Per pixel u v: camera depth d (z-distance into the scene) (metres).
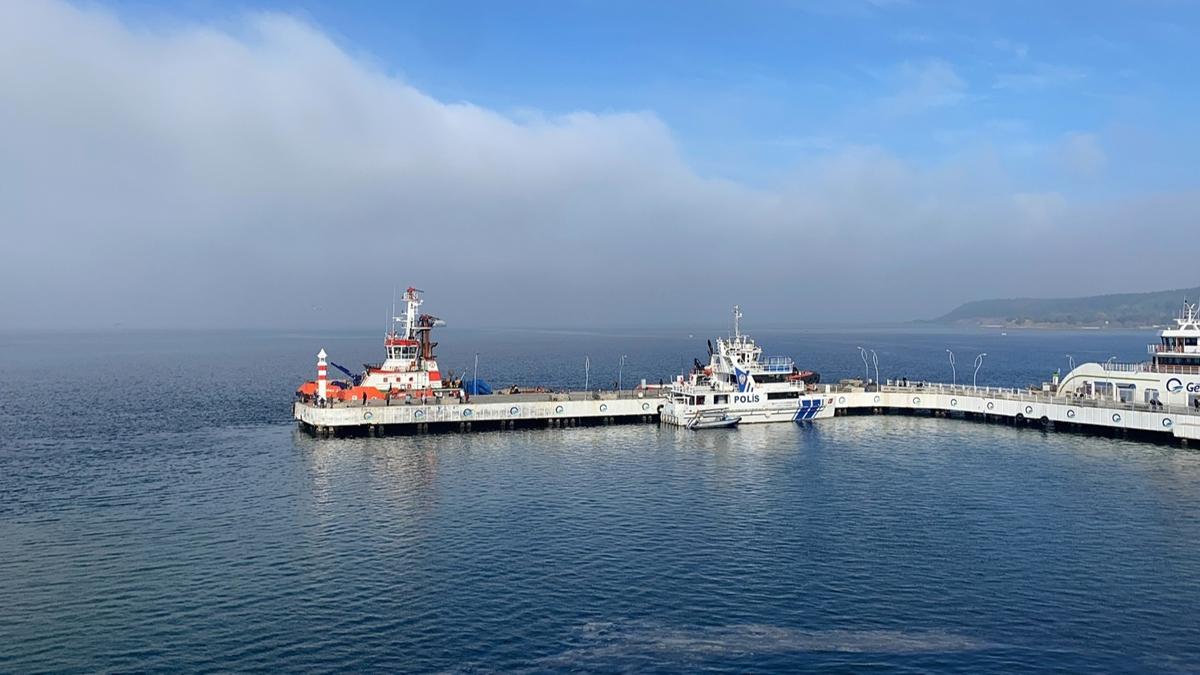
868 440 118.81
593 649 48.44
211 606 54.53
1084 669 45.84
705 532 71.00
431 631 50.75
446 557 64.31
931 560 63.34
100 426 132.88
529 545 67.38
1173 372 119.25
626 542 68.19
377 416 122.31
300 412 127.62
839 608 54.22
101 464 100.25
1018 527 71.81
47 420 140.12
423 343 143.88
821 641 49.44
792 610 53.91
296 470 96.75
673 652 48.09
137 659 47.03
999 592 56.78
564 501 81.94
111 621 52.16
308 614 53.25
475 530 71.62
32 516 76.00
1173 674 45.09
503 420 129.75
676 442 117.75
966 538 68.81
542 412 131.25
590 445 115.06
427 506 79.88
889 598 55.88
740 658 47.44
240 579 59.44
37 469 97.12
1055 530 70.81
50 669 45.84
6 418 142.75
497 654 47.81
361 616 52.94
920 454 106.94
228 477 92.75
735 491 86.19
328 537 69.56
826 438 120.94
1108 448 109.06
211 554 65.00
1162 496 82.06
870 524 73.19
